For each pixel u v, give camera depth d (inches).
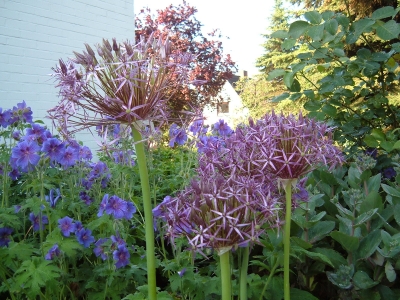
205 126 116.0
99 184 119.5
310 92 114.9
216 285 71.0
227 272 47.2
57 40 281.1
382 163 119.6
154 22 653.3
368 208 78.7
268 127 53.6
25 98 261.0
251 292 69.2
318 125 58.1
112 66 50.4
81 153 121.4
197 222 44.9
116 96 51.3
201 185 47.3
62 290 83.4
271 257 71.5
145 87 52.1
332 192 96.8
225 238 45.2
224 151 58.9
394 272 65.5
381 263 68.7
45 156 91.0
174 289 71.3
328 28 97.8
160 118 55.8
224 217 43.9
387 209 79.5
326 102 115.1
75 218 111.7
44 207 89.7
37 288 70.3
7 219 85.0
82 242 89.7
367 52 113.7
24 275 71.6
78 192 114.7
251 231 45.6
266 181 55.7
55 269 73.4
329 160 58.0
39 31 270.5
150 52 52.5
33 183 89.9
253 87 740.7
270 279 73.3
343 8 356.5
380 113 126.0
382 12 101.0
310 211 81.0
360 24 101.8
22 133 124.4
